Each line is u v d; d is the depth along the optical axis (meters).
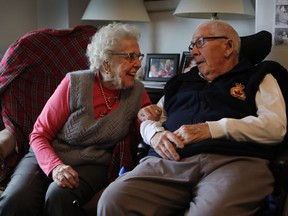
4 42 2.73
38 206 1.46
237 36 1.56
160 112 1.62
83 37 1.96
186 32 2.64
